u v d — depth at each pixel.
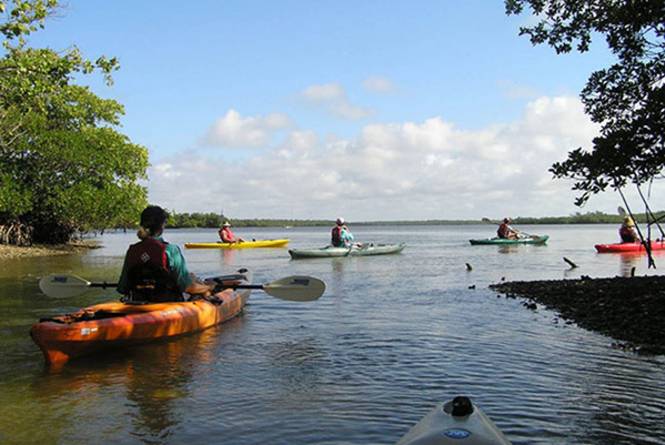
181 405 5.16
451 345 7.48
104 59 15.71
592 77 10.78
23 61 14.41
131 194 34.25
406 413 4.90
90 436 4.47
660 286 11.05
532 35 11.59
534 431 4.45
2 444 4.31
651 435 4.37
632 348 7.23
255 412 4.96
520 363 6.53
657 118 8.74
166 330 7.51
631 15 9.66
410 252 29.75
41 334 6.37
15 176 30.48
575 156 9.25
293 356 6.93
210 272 18.94
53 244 37.44
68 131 32.72
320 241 54.69
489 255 27.08
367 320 9.34
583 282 13.03
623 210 13.53
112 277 16.91
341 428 4.57
